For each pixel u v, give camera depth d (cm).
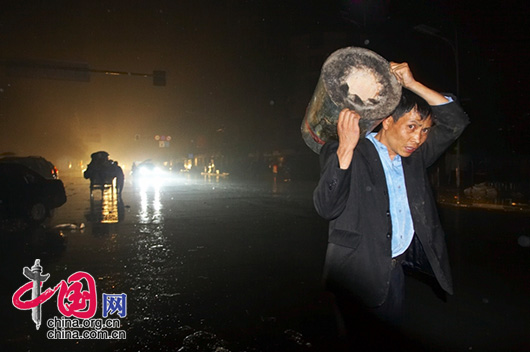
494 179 2041
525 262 552
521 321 352
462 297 416
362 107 158
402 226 188
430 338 319
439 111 182
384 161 191
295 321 349
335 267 180
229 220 934
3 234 763
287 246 654
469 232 784
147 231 793
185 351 294
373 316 180
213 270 511
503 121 2031
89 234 762
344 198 170
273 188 2088
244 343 307
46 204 907
